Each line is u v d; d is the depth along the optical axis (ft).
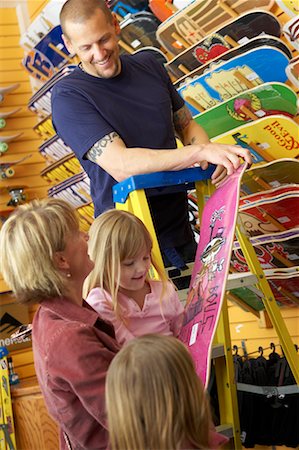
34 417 14.53
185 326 7.20
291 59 10.66
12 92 19.77
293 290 12.00
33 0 19.24
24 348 18.79
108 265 7.23
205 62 12.00
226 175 8.52
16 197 19.04
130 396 4.55
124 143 8.89
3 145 19.29
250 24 10.91
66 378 5.30
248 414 11.43
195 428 4.59
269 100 10.93
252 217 11.57
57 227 5.74
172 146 9.44
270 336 13.10
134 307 7.58
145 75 9.48
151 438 4.49
